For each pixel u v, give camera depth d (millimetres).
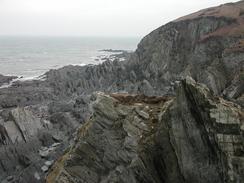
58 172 27625
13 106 79812
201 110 20859
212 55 69938
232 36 71688
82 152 26859
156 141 22875
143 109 25828
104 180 25156
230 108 20578
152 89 74500
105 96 27453
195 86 21188
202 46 72938
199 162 20766
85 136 27047
